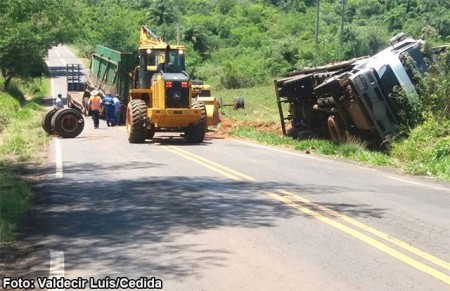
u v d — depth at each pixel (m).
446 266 9.21
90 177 17.97
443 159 21.08
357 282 8.48
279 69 87.12
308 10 134.50
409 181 18.25
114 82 41.50
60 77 95.81
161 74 29.73
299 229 11.45
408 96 25.45
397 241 10.62
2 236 10.73
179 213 12.85
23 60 69.44
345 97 26.62
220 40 117.75
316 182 17.20
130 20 113.88
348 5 118.69
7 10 31.42
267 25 127.00
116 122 40.41
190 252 9.96
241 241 10.62
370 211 13.12
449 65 26.47
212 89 80.44
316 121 31.30
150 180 17.28
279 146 28.42
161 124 28.97
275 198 14.40
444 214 12.95
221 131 36.16
